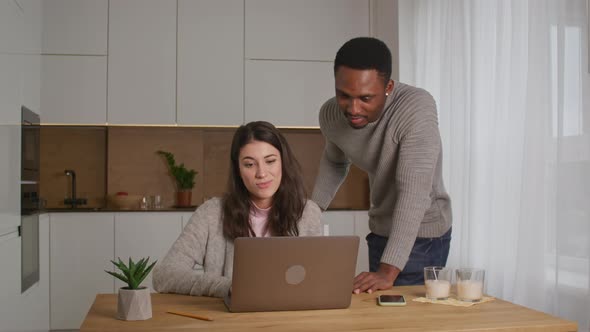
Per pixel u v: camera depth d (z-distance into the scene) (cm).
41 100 464
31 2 388
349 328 149
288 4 488
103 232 448
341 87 206
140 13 474
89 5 469
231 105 481
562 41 271
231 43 482
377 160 241
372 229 259
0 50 303
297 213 223
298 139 529
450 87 374
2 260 299
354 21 495
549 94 282
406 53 436
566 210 269
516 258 302
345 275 168
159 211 454
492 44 339
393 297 180
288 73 487
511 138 313
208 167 518
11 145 325
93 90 468
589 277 256
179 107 476
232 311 165
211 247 217
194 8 479
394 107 225
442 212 246
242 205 218
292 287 165
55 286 442
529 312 169
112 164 507
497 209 327
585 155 259
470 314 166
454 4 371
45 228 430
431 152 219
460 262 359
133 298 156
